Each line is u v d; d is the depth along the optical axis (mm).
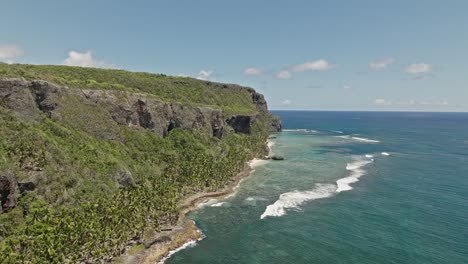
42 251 55031
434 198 99562
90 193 76125
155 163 109625
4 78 84125
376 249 68188
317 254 66500
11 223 60812
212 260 64562
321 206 91938
